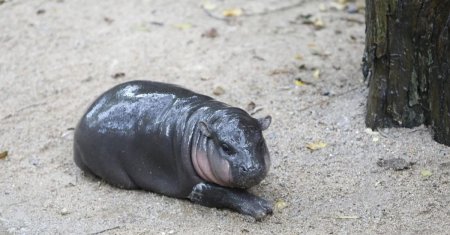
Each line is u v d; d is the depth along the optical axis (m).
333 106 27.58
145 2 38.19
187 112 21.97
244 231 20.91
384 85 25.16
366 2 25.80
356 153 24.61
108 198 23.14
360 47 32.91
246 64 31.42
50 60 32.91
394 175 23.34
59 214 22.47
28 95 30.28
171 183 22.41
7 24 36.28
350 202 22.16
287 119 27.03
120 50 33.31
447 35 23.48
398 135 25.23
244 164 20.31
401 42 24.33
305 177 23.50
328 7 37.44
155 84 23.88
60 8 37.84
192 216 21.80
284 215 21.62
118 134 23.05
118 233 21.25
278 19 35.97
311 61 31.59
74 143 24.64
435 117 24.69
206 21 35.81
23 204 23.12
